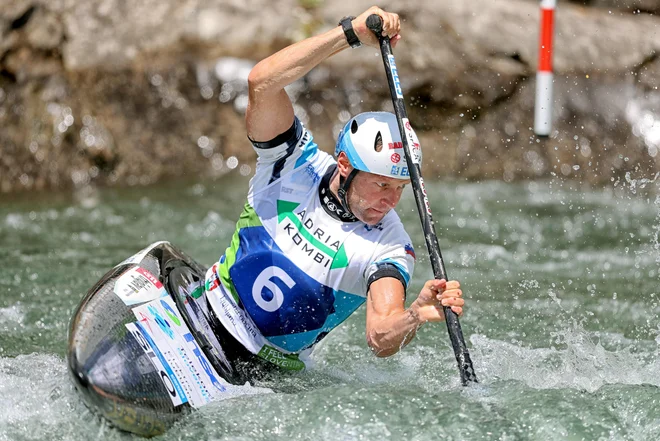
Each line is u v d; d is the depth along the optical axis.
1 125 30.75
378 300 12.73
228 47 34.47
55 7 32.88
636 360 15.41
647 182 33.62
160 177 32.16
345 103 34.22
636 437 12.00
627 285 21.31
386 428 12.02
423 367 15.19
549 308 19.39
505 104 34.75
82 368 11.85
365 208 13.07
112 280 13.80
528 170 34.00
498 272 22.47
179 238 24.95
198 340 13.78
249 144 33.78
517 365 15.02
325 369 15.09
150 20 34.03
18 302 18.81
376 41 13.62
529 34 35.91
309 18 35.34
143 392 12.16
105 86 32.66
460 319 18.45
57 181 30.88
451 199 30.52
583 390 13.49
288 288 13.63
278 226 13.75
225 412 12.58
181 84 33.66
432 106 34.34
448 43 35.06
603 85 35.75
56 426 12.40
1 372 14.08
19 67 31.64
